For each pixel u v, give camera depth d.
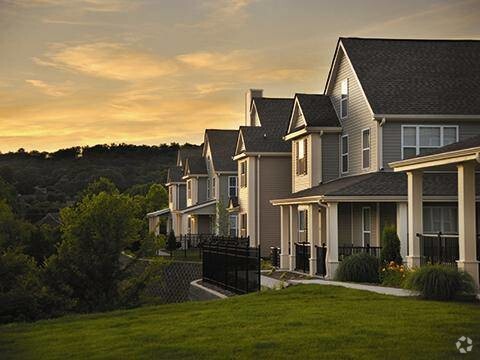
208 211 55.44
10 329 15.38
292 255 29.61
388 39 30.95
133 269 25.52
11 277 20.89
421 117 26.89
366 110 28.39
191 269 33.59
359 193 24.34
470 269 17.44
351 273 21.64
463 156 17.19
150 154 132.00
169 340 12.51
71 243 21.97
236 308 15.74
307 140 32.16
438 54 30.14
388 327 12.45
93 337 13.48
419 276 16.08
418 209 20.78
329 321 13.25
